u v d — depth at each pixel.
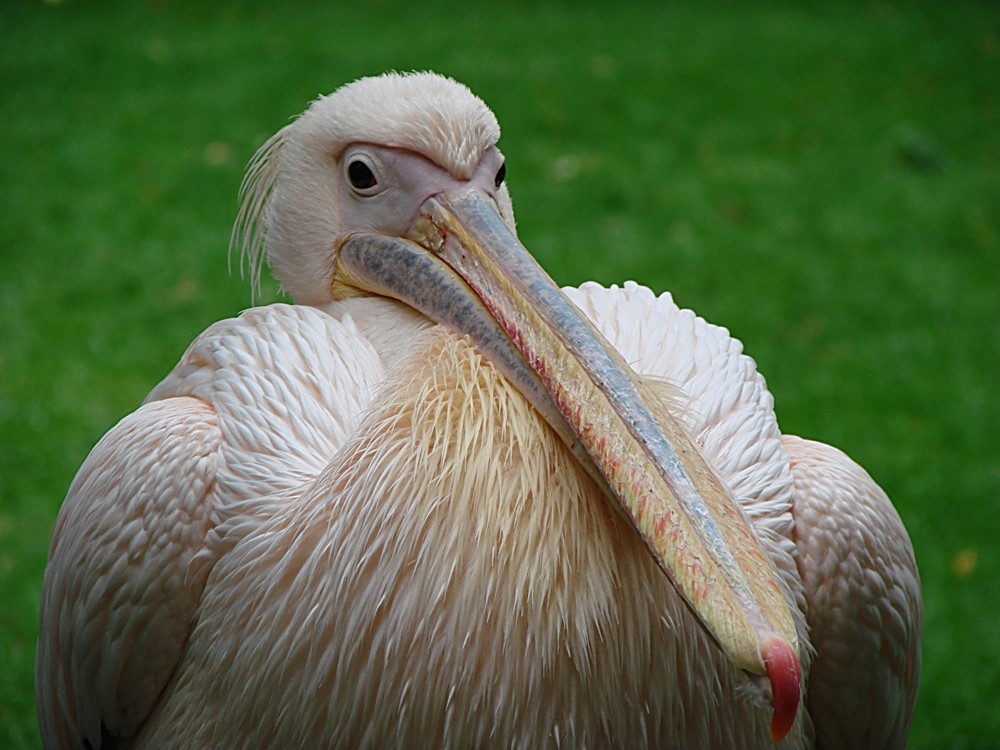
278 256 7.85
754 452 7.15
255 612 6.41
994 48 29.42
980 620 11.77
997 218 21.30
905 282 18.84
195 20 28.50
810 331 17.42
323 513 6.27
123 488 6.99
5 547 12.26
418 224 7.06
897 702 7.80
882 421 15.28
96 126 22.58
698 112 24.88
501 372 6.34
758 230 20.25
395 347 7.18
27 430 14.20
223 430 7.03
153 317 16.80
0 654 10.68
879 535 7.36
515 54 27.16
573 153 22.61
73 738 7.81
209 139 22.20
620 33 29.12
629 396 5.81
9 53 25.89
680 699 6.16
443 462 6.04
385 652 6.05
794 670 4.95
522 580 5.90
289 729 6.34
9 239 18.59
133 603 6.91
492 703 6.00
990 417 15.38
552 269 18.34
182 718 6.90
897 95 26.45
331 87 24.50
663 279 18.39
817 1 32.47
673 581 5.27
